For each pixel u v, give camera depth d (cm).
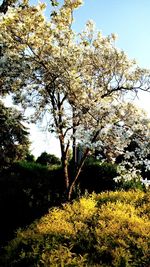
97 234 1006
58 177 2184
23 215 1700
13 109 1972
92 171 2108
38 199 1866
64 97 1739
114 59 1791
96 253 942
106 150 1522
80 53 1783
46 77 1761
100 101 1477
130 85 1734
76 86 1645
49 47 1778
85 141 1281
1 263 956
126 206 1305
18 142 2441
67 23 1870
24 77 1750
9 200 1816
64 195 1797
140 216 1242
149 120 1385
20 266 906
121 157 2162
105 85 1783
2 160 2414
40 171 2312
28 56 1761
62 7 1858
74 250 959
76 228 1055
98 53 1822
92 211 1238
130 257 907
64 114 1711
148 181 1352
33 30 1766
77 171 1817
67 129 1709
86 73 1823
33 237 995
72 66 1666
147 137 1348
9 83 1784
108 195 1508
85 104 1541
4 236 1527
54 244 951
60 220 1152
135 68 1762
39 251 930
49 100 1856
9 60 1670
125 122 1404
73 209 1276
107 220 1130
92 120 1512
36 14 1731
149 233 1017
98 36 1862
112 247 951
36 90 1828
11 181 2088
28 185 2067
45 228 1055
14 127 2305
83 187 2078
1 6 1456
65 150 1817
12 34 1755
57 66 1655
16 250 974
